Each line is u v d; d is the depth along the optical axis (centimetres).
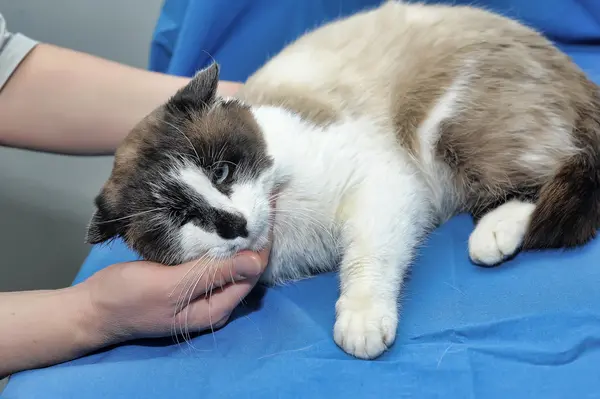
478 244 101
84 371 93
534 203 108
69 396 89
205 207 92
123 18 188
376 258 98
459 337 89
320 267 114
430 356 86
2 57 136
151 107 142
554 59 112
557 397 77
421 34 117
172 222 94
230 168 96
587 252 99
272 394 84
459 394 79
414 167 113
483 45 112
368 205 102
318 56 120
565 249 100
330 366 86
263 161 98
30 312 98
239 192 94
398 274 99
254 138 99
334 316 97
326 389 83
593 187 100
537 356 83
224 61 179
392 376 83
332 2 176
